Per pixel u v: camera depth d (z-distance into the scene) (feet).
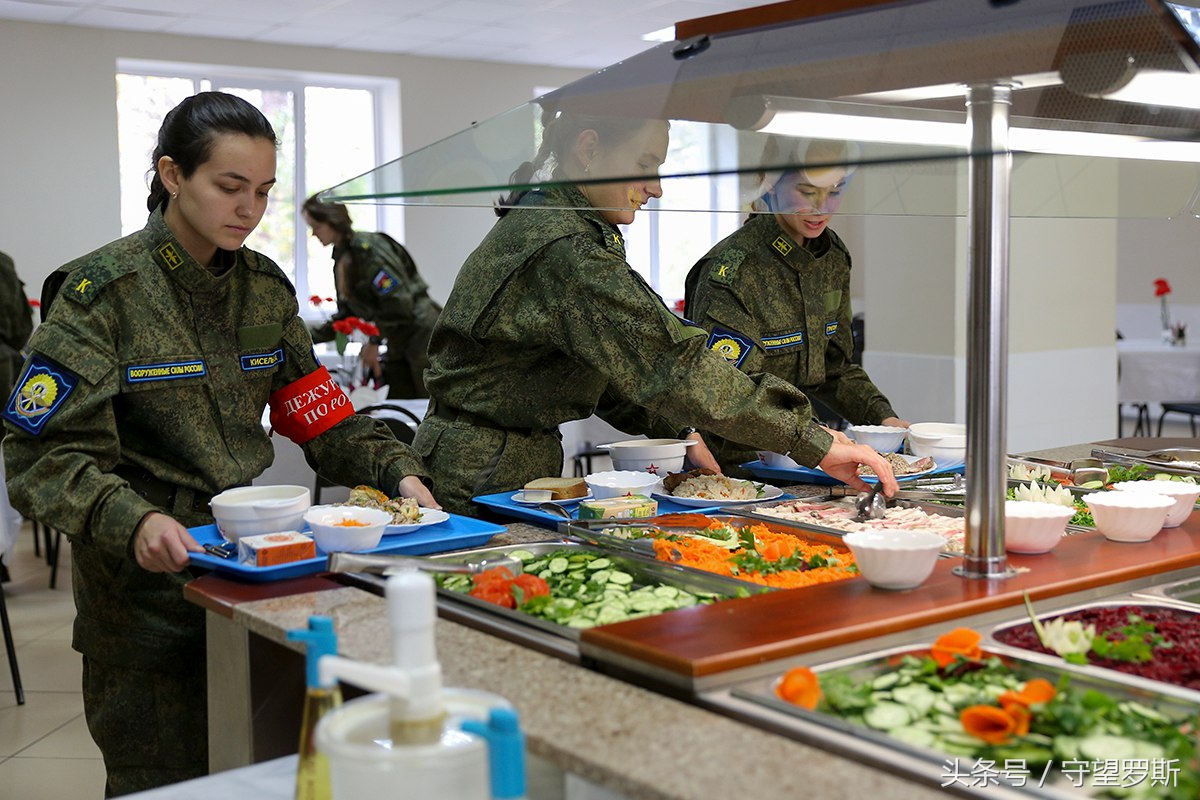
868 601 5.00
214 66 26.99
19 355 15.43
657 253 32.76
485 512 7.82
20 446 6.36
